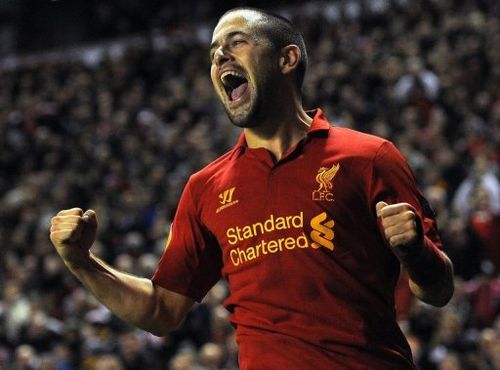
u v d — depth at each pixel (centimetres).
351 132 356
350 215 342
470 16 1842
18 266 1513
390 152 348
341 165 345
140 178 1692
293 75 363
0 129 2059
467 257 1156
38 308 1330
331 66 1841
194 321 1142
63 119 2083
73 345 1188
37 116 2062
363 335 336
